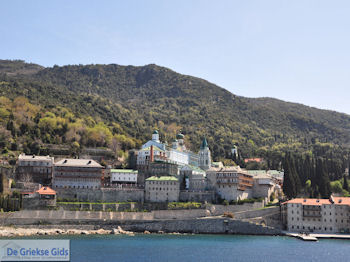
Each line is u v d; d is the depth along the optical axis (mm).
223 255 159125
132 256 151750
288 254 164000
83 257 147750
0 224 195750
